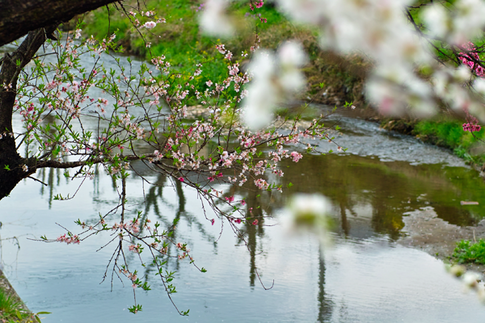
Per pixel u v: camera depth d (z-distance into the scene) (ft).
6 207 30.99
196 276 23.62
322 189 37.14
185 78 15.26
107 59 78.48
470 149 48.67
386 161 46.96
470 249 26.40
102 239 27.22
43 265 23.77
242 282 23.20
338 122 60.13
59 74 14.33
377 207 33.81
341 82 68.44
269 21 73.10
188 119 49.73
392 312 20.61
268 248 27.09
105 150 14.03
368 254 26.61
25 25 7.67
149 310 20.39
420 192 37.50
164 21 15.10
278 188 15.30
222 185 36.88
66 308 20.08
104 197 33.81
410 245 27.96
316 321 19.77
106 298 21.15
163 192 35.37
